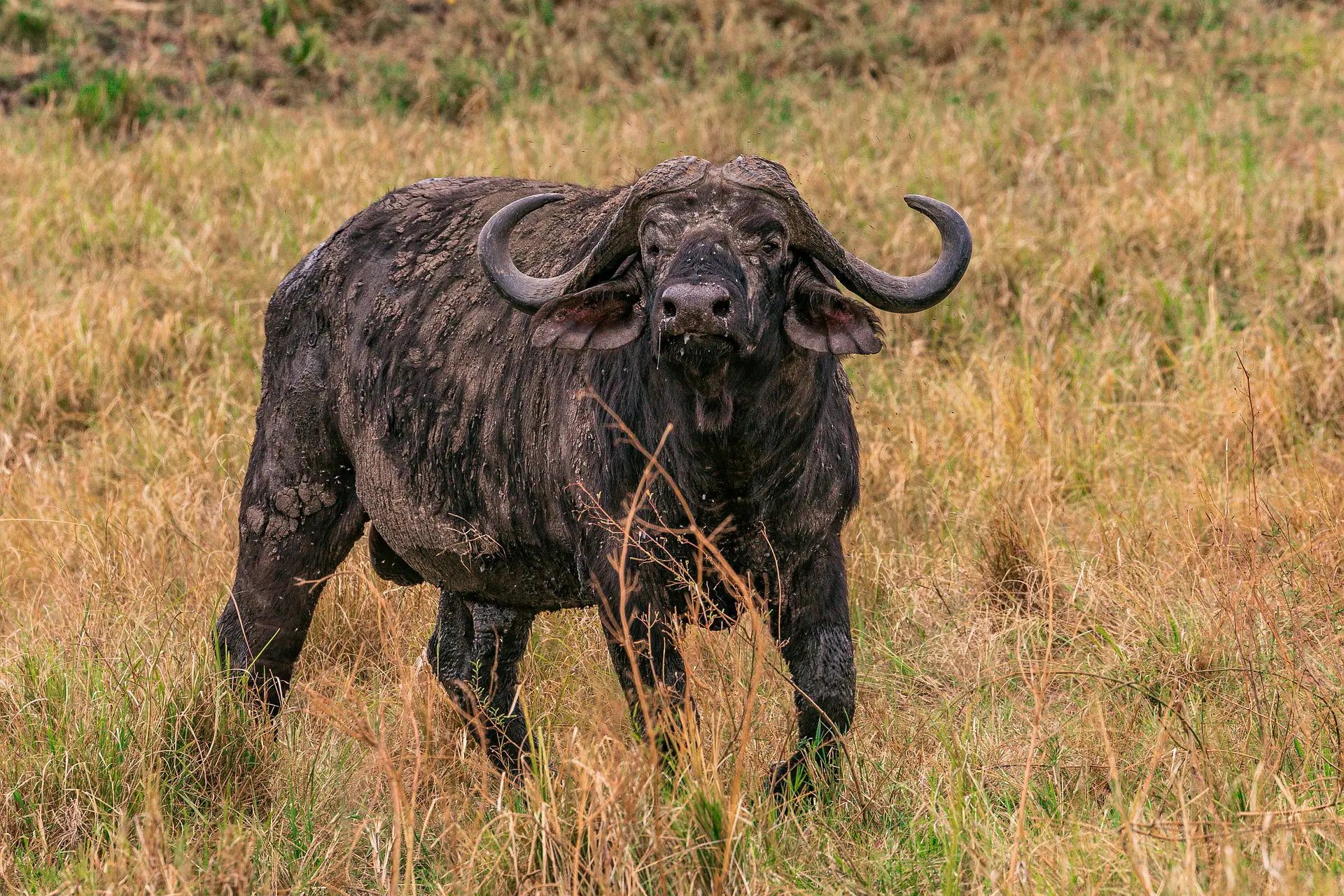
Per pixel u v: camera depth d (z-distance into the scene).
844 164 35.97
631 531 15.16
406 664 16.50
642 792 13.59
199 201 37.09
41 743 16.39
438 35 48.41
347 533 19.06
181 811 15.61
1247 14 45.84
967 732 16.67
